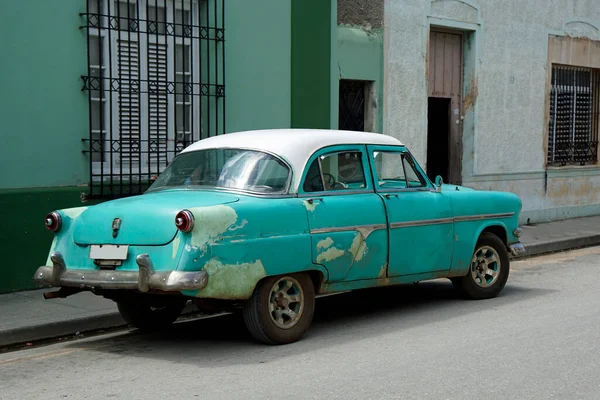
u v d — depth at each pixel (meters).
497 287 8.70
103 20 9.62
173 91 10.39
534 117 16.08
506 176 15.53
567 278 10.12
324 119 12.32
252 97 11.31
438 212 7.93
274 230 6.47
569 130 17.17
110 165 9.61
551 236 13.87
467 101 14.80
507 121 15.49
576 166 17.19
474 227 8.35
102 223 6.43
